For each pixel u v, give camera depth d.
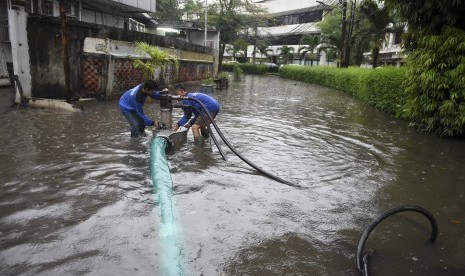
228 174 4.84
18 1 12.57
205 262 2.80
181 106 6.18
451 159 6.33
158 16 40.75
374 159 6.09
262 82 29.08
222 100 13.95
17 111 8.40
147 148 5.77
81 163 4.90
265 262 2.86
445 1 7.83
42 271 2.57
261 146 6.53
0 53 12.16
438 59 8.27
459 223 3.78
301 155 6.07
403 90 10.67
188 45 18.69
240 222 3.48
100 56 10.52
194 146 6.16
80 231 3.13
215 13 33.31
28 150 5.39
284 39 62.88
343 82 22.81
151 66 12.19
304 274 2.74
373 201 4.24
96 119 7.97
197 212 3.63
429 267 2.94
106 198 3.83
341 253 3.07
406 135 8.38
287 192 4.34
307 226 3.51
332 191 4.48
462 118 7.68
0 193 3.84
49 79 9.70
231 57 59.28
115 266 2.66
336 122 9.91
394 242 3.31
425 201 4.34
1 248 2.83
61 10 8.52
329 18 39.94
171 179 4.39
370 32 21.56
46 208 3.54
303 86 26.95
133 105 6.15
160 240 3.04
